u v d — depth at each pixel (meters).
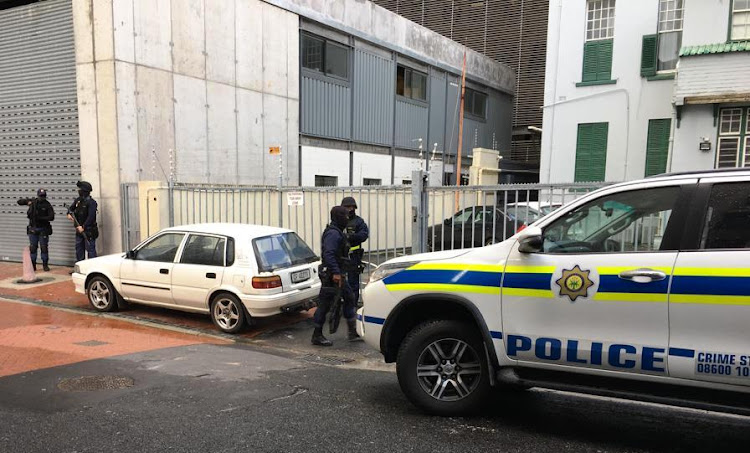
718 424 4.54
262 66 15.00
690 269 3.64
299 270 8.03
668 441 4.16
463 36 28.92
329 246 7.14
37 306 9.30
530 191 7.42
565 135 17.17
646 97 15.95
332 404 4.87
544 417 4.64
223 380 5.53
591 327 3.93
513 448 3.97
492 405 4.93
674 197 3.90
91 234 11.45
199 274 7.92
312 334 7.89
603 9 16.55
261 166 15.06
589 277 3.93
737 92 13.16
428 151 23.05
